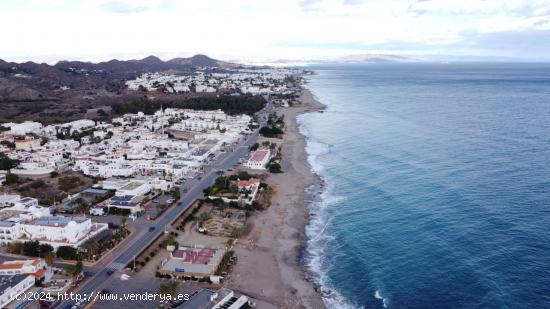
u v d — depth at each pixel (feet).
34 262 513.04
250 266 554.87
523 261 539.70
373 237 630.74
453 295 485.56
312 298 488.02
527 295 475.31
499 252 563.48
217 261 554.87
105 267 537.24
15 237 599.98
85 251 562.25
